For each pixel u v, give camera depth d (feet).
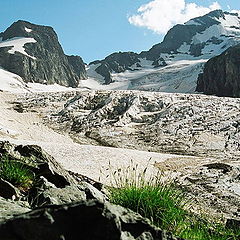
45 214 15.06
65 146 181.68
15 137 266.77
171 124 307.58
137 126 317.01
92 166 142.00
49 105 394.93
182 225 25.12
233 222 30.76
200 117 318.04
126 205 25.32
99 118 338.54
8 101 414.62
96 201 15.83
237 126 292.40
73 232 15.33
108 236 15.29
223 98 373.40
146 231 17.13
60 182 38.60
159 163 169.17
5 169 34.99
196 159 188.24
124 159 163.84
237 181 131.03
